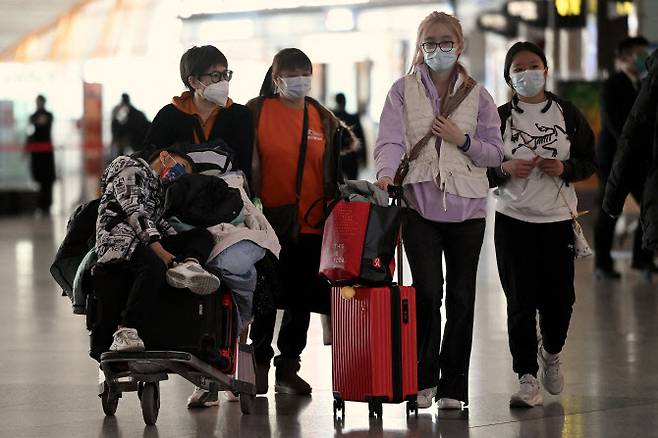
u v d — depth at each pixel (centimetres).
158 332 1370
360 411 1504
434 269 1484
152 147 1518
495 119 1517
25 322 2289
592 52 4091
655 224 1445
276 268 1552
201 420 1448
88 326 1412
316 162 1625
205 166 1477
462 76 1514
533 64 1548
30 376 1741
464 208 1484
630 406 1515
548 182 1549
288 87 1602
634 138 1480
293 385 1625
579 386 1655
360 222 1406
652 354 1905
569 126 1566
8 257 3575
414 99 1505
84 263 1430
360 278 1407
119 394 1481
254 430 1384
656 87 1459
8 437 1350
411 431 1373
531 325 1537
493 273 3177
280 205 1623
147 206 1415
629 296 2595
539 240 1559
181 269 1345
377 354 1417
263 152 1622
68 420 1443
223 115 1554
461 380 1499
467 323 1494
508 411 1490
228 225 1429
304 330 1638
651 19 3538
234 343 1435
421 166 1485
